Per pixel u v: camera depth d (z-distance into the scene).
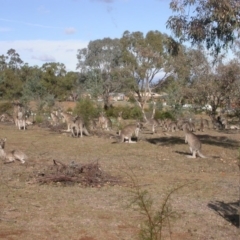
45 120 39.69
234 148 24.69
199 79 44.75
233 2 21.17
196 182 15.17
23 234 9.57
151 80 66.00
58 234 9.61
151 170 17.48
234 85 42.09
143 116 48.28
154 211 10.95
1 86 66.56
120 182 14.74
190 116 46.97
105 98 66.06
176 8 22.38
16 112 38.44
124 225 10.22
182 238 9.52
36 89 52.50
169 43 24.02
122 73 66.56
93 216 10.88
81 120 29.73
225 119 43.12
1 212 11.08
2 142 18.42
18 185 14.14
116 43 77.56
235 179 16.03
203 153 22.70
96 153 21.92
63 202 12.13
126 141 26.45
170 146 25.09
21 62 85.00
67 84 76.38
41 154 21.19
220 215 11.24
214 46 23.12
